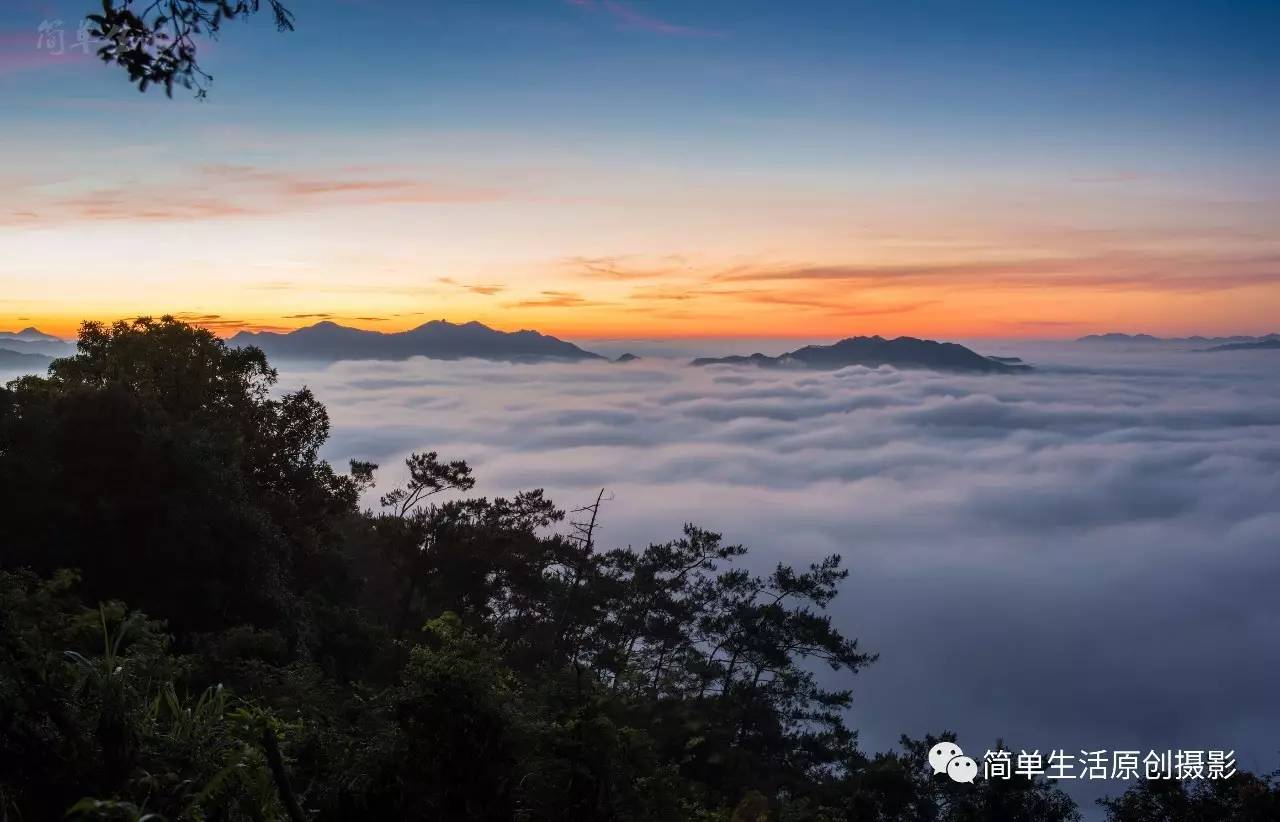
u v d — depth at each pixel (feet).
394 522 117.70
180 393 112.06
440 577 118.73
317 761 19.34
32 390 92.89
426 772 18.62
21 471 69.77
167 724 17.34
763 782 76.79
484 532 119.24
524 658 103.71
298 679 32.94
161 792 15.51
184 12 14.11
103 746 15.43
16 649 15.78
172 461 76.59
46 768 14.84
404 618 116.78
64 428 74.38
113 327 112.16
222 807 16.10
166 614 69.21
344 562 125.70
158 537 71.77
